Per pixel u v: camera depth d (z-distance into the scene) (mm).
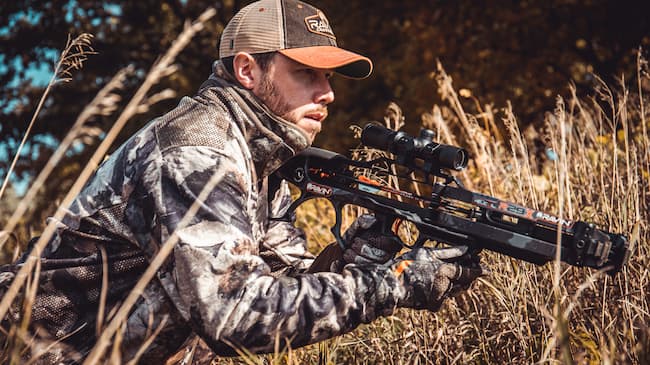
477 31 9383
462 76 8969
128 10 11500
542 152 4422
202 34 11016
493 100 8539
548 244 1844
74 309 2037
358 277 1928
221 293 1826
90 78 11250
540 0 9102
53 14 11281
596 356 2086
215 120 2018
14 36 11219
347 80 10062
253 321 1822
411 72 9391
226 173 1947
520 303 2396
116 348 1644
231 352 1884
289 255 2479
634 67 8625
